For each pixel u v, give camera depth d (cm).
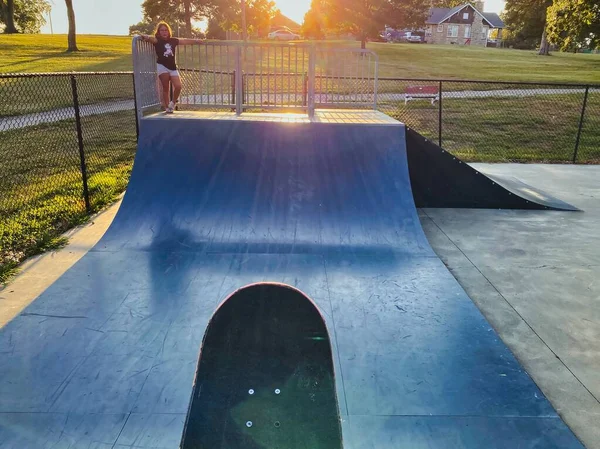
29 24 6438
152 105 630
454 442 239
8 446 231
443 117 1480
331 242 486
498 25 6912
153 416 252
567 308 382
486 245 516
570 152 1133
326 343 244
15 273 420
